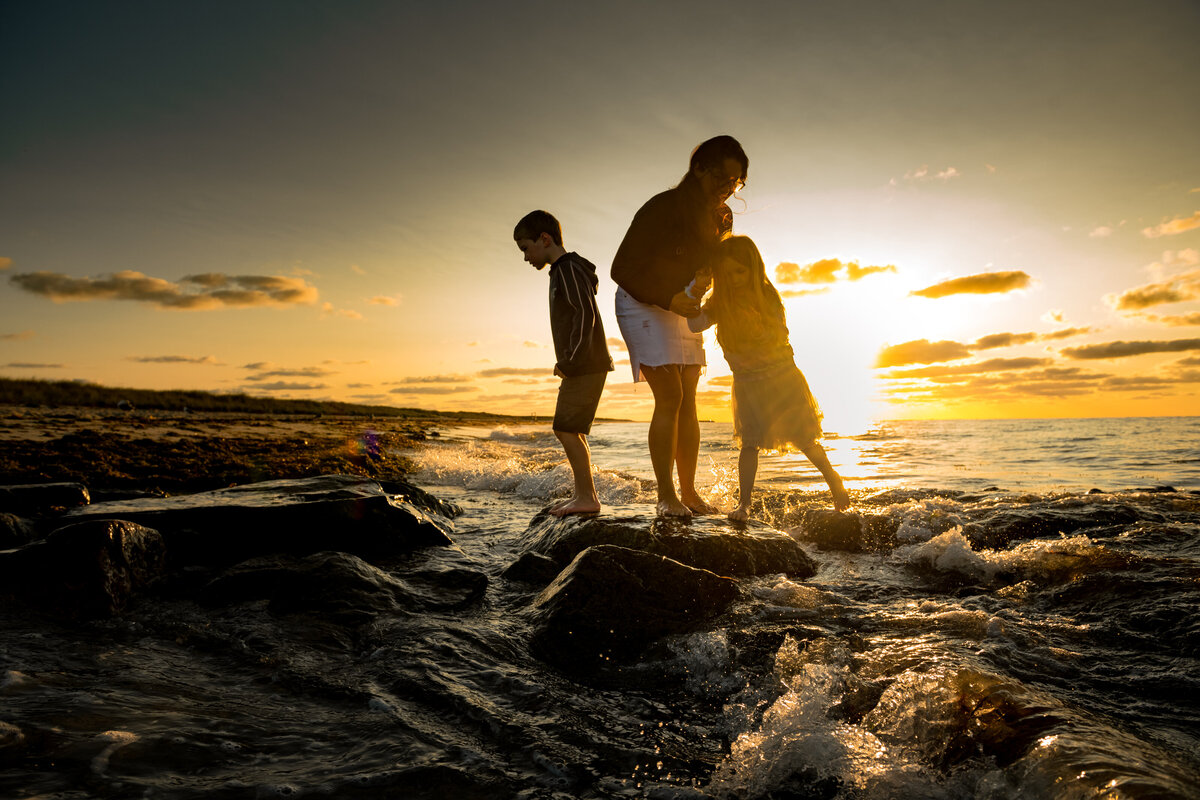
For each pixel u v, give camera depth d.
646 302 3.90
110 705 1.85
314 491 4.49
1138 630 2.46
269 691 2.10
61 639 2.48
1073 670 2.14
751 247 4.25
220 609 2.93
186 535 3.61
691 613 2.80
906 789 1.52
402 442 15.38
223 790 1.46
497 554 4.30
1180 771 1.38
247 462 8.60
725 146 3.77
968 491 6.16
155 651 2.42
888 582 3.39
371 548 4.02
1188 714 1.83
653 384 4.07
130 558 3.12
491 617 2.95
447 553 4.14
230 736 1.73
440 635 2.59
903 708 1.83
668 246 3.85
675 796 1.53
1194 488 7.37
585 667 2.41
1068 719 1.61
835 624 2.68
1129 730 1.73
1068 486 7.41
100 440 10.43
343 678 2.21
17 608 2.71
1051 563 3.34
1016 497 5.34
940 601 3.02
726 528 3.80
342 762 1.62
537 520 4.60
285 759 1.63
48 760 1.51
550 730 1.86
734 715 1.99
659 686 2.24
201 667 2.29
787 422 4.38
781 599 3.02
